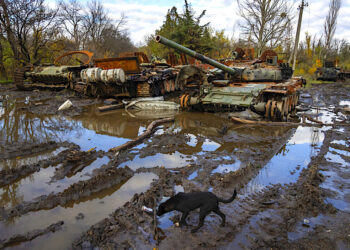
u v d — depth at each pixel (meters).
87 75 12.77
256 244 3.06
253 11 22.72
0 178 4.79
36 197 4.21
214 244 3.06
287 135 7.60
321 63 36.97
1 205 3.99
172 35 28.03
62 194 4.20
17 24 22.95
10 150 6.25
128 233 3.27
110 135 7.73
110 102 12.84
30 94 16.66
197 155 6.07
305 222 3.48
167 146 6.64
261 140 7.18
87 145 6.78
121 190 4.44
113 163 5.47
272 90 9.25
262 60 12.64
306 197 4.05
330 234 3.24
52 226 3.43
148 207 3.85
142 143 6.96
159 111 11.55
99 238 3.16
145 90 12.70
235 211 3.74
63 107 11.46
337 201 4.04
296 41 22.20
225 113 10.98
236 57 14.01
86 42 35.59
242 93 9.70
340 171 5.13
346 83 27.36
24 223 3.53
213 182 4.66
